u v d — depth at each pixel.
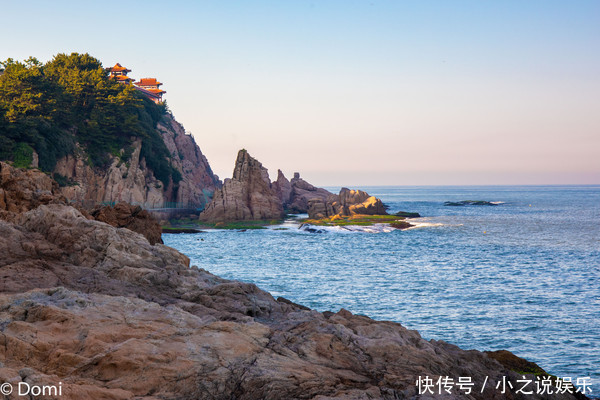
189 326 18.48
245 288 26.19
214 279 28.59
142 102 193.62
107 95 159.75
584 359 38.19
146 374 14.92
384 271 78.12
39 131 129.25
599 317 49.81
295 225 159.50
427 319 48.88
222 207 166.12
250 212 172.25
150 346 15.97
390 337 19.39
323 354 17.44
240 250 103.56
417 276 73.81
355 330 20.00
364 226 150.12
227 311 22.66
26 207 35.84
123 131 159.38
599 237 132.50
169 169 180.50
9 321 17.17
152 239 52.12
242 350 16.64
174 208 169.25
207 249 105.06
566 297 59.28
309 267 81.69
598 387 33.28
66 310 17.88
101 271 24.56
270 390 14.77
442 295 60.06
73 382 14.31
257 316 23.20
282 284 66.69
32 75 132.12
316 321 20.12
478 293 61.34
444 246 112.50
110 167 150.88
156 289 24.19
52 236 26.70
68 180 139.12
